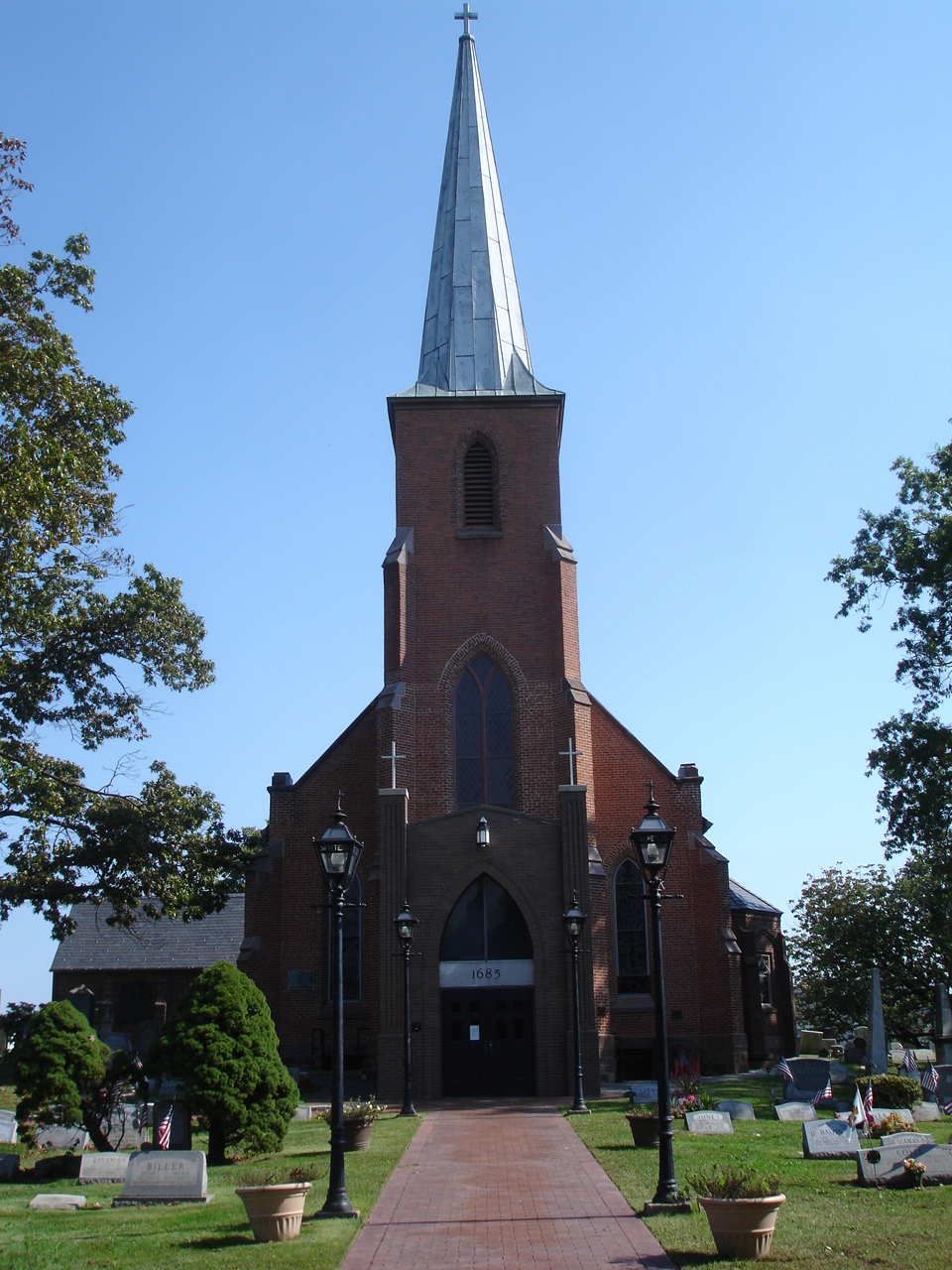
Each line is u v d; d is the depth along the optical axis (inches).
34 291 1112.2
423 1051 1314.0
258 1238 568.4
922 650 1462.8
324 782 1579.7
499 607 1571.1
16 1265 499.2
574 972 1154.7
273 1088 870.4
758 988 1755.7
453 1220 612.4
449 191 1887.3
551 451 1641.2
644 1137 845.8
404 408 1654.8
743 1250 513.3
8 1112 959.0
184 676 1453.0
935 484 1476.4
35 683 1382.9
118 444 1259.8
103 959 2367.1
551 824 1375.5
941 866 1526.8
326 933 1523.1
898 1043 2260.1
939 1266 485.1
